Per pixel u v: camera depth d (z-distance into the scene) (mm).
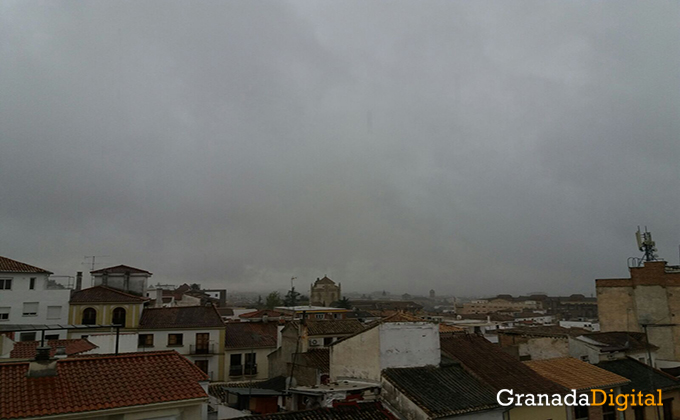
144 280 58562
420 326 21156
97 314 49156
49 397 13867
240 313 92312
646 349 32906
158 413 14859
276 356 34406
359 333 21078
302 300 152125
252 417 17359
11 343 21797
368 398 19422
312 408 20000
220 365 48469
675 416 26922
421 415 17250
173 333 48500
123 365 16406
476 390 19641
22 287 48375
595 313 124062
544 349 31844
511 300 157625
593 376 24125
